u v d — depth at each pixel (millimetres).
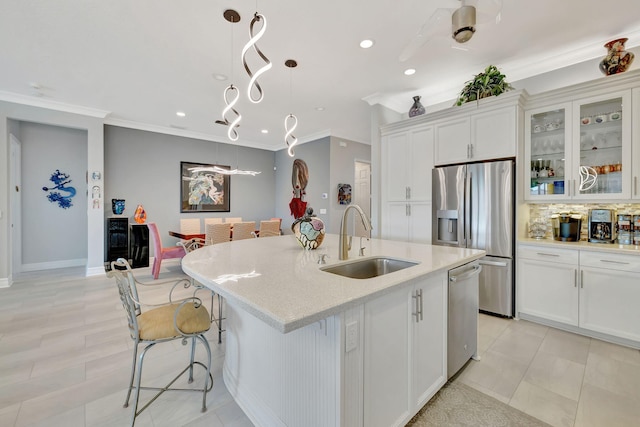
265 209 7691
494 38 2707
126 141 5582
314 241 2227
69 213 5484
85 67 3264
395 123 3914
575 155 2795
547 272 2795
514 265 3006
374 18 2418
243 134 6441
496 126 3074
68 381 1953
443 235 3492
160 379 1983
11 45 2811
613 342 2457
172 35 2654
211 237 4797
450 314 1864
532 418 1599
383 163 4141
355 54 2992
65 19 2420
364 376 1237
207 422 1596
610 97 2596
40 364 2158
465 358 2066
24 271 5051
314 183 6672
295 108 4652
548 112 2951
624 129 2545
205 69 3312
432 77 3529
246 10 2309
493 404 1710
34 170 5145
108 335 2639
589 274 2555
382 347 1341
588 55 2896
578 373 2021
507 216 2975
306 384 1263
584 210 2967
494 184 3047
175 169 6195
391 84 3734
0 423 1569
